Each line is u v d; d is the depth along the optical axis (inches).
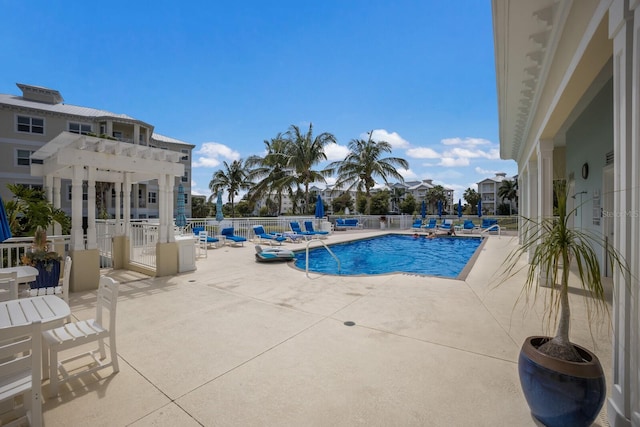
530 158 325.4
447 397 94.0
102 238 341.1
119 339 138.7
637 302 73.1
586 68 133.8
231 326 154.3
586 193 292.0
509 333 144.0
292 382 102.7
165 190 277.0
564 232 85.1
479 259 370.3
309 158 879.7
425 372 108.6
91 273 232.4
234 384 101.8
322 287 234.2
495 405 90.0
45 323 85.7
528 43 183.5
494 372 108.3
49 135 877.2
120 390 98.6
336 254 497.7
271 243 538.6
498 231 691.4
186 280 259.3
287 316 168.9
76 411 87.8
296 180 882.8
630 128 76.1
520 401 92.0
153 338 139.7
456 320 161.6
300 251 474.3
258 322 159.8
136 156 255.9
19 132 840.9
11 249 240.4
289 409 88.7
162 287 235.3
